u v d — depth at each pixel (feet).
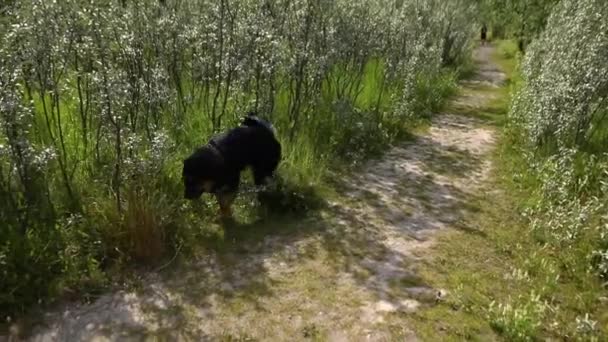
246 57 20.21
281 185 18.34
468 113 35.50
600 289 14.07
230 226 16.30
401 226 17.12
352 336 11.80
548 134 23.09
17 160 13.73
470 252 15.72
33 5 16.01
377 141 25.32
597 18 26.30
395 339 11.75
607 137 23.13
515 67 61.26
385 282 13.91
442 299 13.25
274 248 15.34
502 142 27.71
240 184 17.99
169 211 15.43
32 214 14.14
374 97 29.45
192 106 21.29
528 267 14.87
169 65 20.92
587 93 21.79
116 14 18.49
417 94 34.45
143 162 15.33
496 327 12.25
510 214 18.54
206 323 12.02
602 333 12.28
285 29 22.88
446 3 54.54
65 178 15.11
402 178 21.48
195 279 13.66
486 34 107.55
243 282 13.62
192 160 15.31
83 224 14.25
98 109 16.60
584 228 16.26
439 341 11.73
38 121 17.67
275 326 12.01
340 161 22.26
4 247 12.62
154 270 13.91
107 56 16.51
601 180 18.92
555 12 41.47
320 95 25.46
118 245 14.19
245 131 16.83
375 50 30.25
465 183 21.35
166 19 19.85
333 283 13.76
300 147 21.12
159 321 12.01
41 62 15.76
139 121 17.99
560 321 12.62
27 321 11.77
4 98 13.17
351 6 26.73
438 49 44.78
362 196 19.31
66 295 12.63
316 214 17.57
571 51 25.53
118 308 12.39
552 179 19.25
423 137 27.94
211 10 21.21
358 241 15.98
